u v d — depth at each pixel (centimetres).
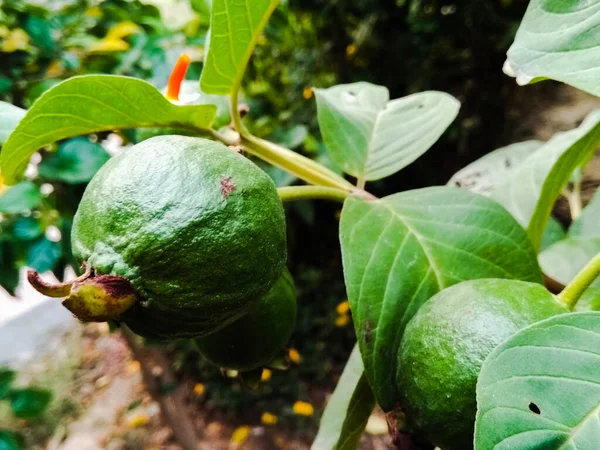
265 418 63
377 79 77
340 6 74
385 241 14
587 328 10
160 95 14
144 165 12
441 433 12
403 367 12
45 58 32
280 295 16
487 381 10
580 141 15
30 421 59
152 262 11
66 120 15
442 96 20
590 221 21
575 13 12
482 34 69
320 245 80
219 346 16
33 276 11
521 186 22
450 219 15
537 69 12
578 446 9
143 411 64
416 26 70
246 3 14
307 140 46
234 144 16
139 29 39
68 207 28
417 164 77
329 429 16
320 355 70
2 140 15
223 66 15
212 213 11
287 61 79
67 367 71
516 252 15
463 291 12
